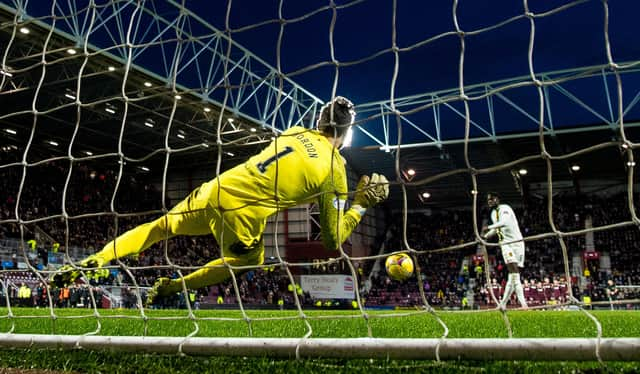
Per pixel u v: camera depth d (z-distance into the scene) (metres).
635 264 32.75
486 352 2.18
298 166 3.90
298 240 32.72
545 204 38.06
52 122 27.31
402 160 33.56
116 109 25.08
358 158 33.88
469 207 41.19
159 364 2.73
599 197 37.53
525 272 33.06
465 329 4.09
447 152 32.38
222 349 2.61
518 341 2.16
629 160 2.05
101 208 32.22
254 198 3.94
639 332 3.74
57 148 31.41
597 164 34.97
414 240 39.38
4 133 28.59
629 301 1.96
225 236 4.03
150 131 28.02
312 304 30.67
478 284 29.86
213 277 4.35
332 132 4.04
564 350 2.07
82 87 22.66
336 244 3.94
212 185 4.08
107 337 2.90
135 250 4.21
